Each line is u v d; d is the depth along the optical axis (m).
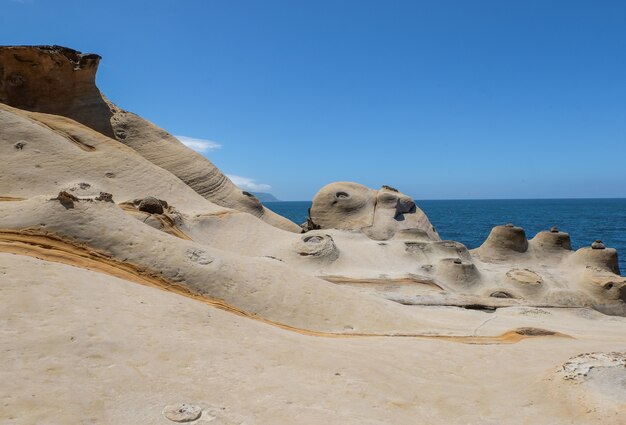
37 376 5.98
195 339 8.36
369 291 21.33
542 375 8.49
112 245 13.14
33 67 29.53
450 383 8.71
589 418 6.82
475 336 13.53
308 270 23.94
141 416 5.64
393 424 6.53
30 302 7.86
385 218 34.00
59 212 13.14
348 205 34.50
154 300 9.88
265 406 6.40
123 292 9.73
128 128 33.38
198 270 13.69
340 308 14.54
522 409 7.50
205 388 6.62
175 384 6.57
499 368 9.82
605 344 12.56
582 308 21.33
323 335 12.89
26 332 6.97
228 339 8.95
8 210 13.10
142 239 13.79
